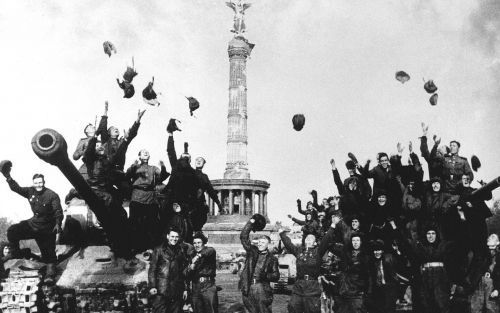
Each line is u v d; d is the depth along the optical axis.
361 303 11.51
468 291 13.00
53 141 10.20
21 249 13.91
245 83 75.56
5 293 12.10
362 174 15.61
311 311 10.97
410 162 15.09
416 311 12.99
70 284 13.52
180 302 11.12
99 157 14.08
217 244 65.81
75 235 14.64
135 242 14.50
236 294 22.06
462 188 13.84
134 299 13.28
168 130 15.75
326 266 15.40
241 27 79.06
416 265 12.97
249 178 74.94
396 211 14.52
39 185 13.39
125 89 15.34
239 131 75.12
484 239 13.65
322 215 20.17
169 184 15.37
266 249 11.30
